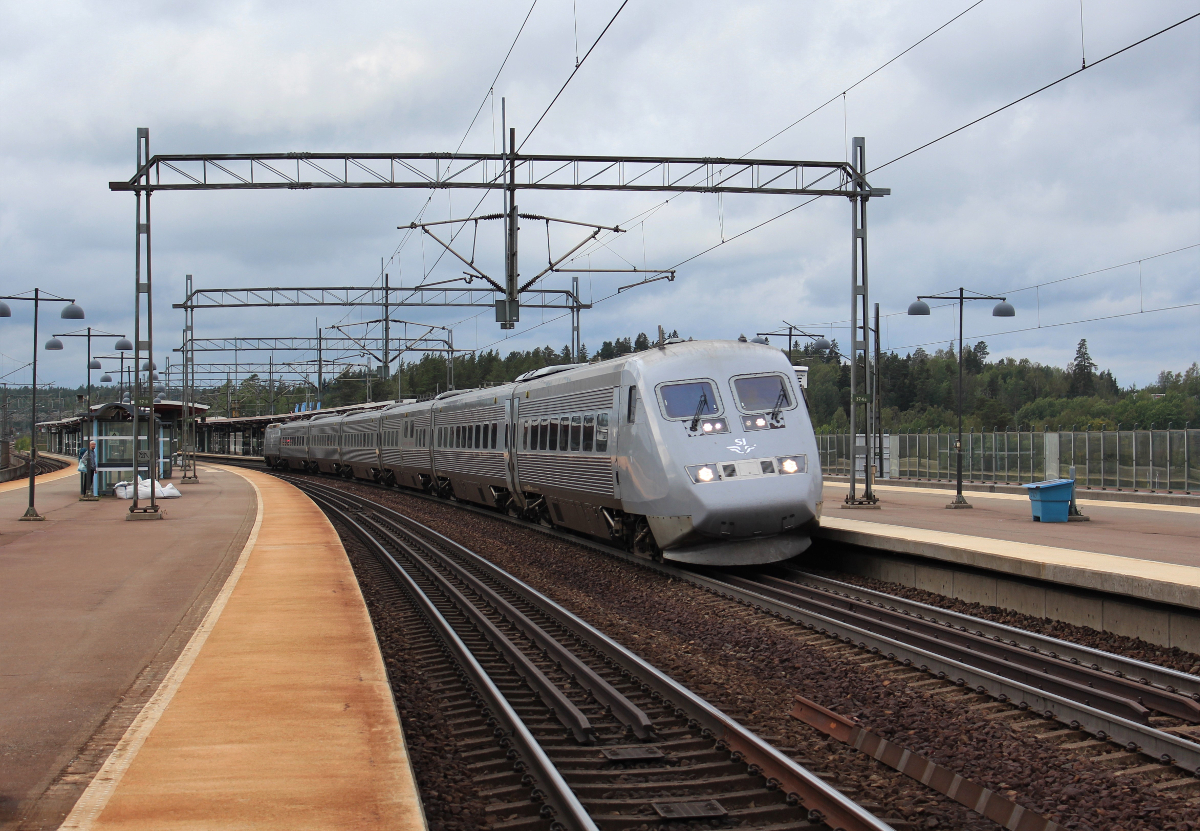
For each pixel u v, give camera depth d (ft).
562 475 67.41
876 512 73.67
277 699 25.62
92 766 20.93
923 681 30.37
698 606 44.62
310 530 73.72
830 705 27.73
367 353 175.42
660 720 26.32
